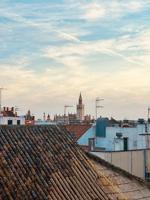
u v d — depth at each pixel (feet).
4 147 67.51
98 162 79.92
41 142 72.28
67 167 69.67
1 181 61.46
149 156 111.14
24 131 72.95
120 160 106.11
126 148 161.07
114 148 159.63
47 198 62.18
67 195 64.44
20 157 67.00
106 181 75.10
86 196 66.13
